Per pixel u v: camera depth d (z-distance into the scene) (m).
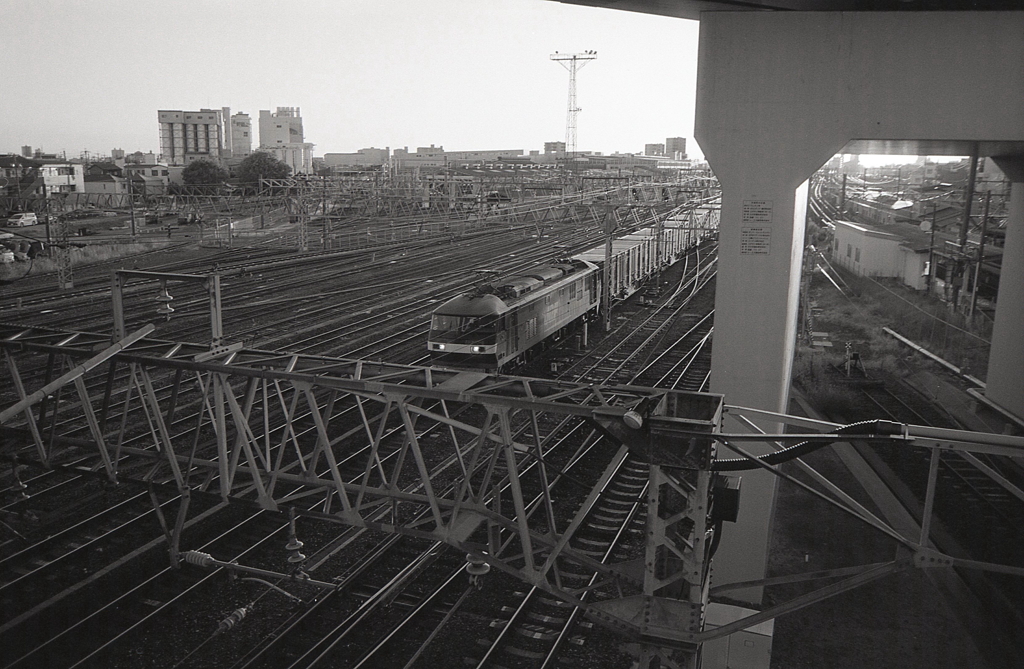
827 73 9.98
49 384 8.21
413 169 78.94
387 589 11.45
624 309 36.34
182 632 10.48
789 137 10.20
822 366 25.78
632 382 23.64
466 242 55.28
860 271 41.19
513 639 10.55
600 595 11.62
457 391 7.36
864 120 9.96
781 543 13.52
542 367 25.42
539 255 48.31
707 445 6.61
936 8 9.77
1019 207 18.70
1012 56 9.45
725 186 10.51
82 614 10.62
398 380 8.16
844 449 17.88
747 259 10.58
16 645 9.84
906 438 6.71
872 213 51.06
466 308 21.89
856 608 11.64
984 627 11.12
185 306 32.97
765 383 10.77
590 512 14.54
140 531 12.98
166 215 58.84
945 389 22.53
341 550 12.80
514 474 7.32
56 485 14.55
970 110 9.65
